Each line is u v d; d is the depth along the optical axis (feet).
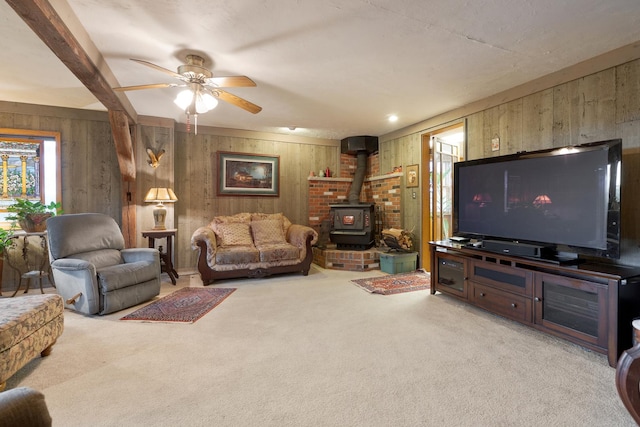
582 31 7.27
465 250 10.02
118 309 9.57
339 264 15.99
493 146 11.47
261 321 8.94
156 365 6.49
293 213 18.17
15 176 12.64
